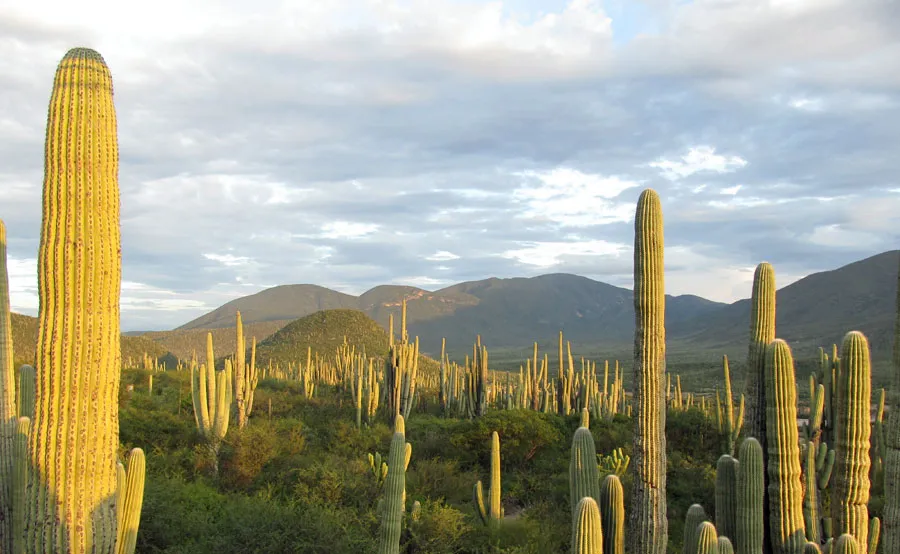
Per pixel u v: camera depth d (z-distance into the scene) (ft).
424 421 89.92
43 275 18.40
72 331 18.26
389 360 95.20
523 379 106.22
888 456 21.09
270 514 38.81
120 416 67.15
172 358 247.70
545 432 72.79
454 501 55.26
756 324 26.61
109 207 18.89
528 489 59.52
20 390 31.83
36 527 17.94
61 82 18.71
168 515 38.86
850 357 24.50
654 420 26.09
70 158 18.40
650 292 26.27
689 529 25.34
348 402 112.47
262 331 440.45
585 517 19.54
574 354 626.23
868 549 31.24
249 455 55.98
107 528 18.60
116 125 19.47
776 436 24.64
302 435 73.77
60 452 18.06
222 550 35.29
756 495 23.90
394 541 31.42
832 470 38.70
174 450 60.18
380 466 53.72
